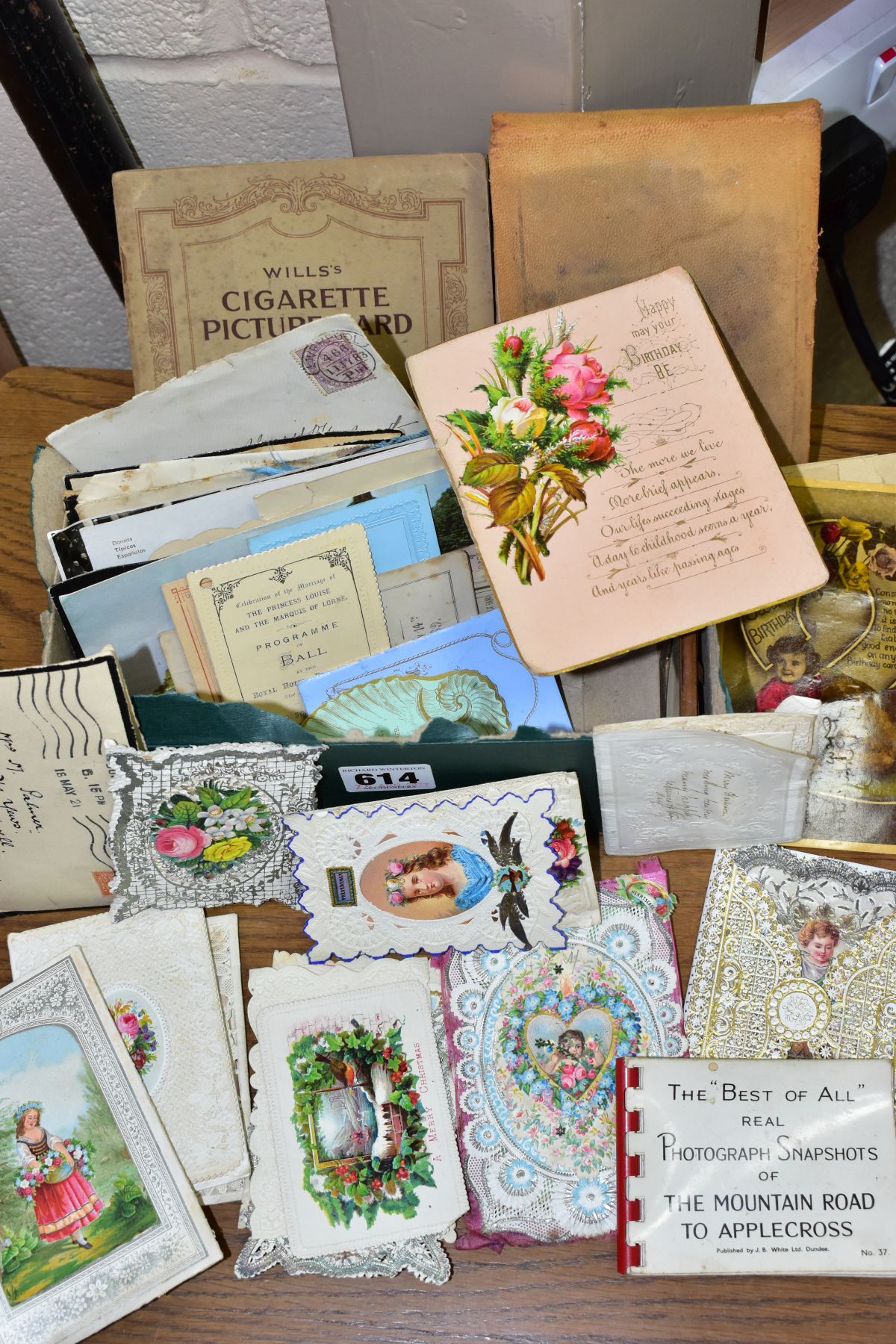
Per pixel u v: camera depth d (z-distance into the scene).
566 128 0.70
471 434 0.66
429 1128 0.68
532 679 0.70
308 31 0.80
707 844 0.72
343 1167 0.67
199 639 0.70
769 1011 0.70
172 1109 0.69
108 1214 0.66
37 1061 0.69
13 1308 0.65
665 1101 0.67
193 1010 0.70
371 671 0.69
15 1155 0.67
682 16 0.75
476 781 0.69
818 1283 0.65
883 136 1.00
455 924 0.70
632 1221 0.65
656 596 0.64
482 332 0.67
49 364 1.13
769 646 0.74
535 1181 0.67
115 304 1.06
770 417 0.75
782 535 0.64
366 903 0.69
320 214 0.77
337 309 0.80
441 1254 0.66
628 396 0.66
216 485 0.72
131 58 0.84
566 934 0.71
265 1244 0.66
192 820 0.67
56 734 0.64
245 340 0.80
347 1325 0.65
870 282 1.16
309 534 0.70
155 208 0.77
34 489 0.71
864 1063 0.67
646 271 0.73
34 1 0.77
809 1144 0.66
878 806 0.72
